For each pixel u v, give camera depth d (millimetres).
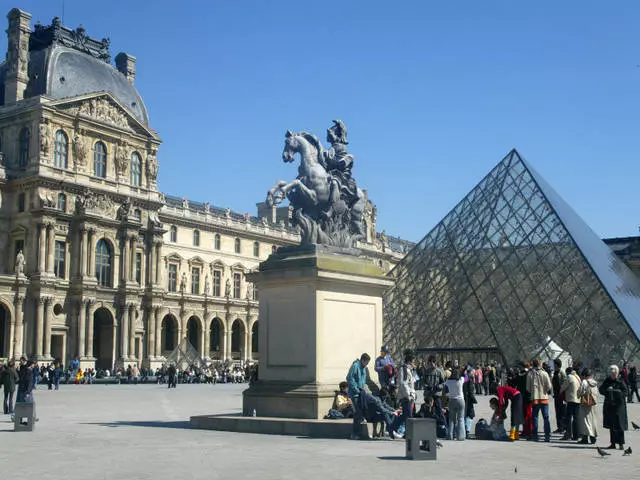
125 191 120500
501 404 28531
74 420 35156
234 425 27484
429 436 21094
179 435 26375
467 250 75562
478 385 64812
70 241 112125
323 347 26734
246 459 20281
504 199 77000
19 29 113750
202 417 28781
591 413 26953
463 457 22141
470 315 71375
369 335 28656
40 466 19266
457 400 27828
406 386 25531
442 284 75375
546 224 72250
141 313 121812
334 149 29953
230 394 65812
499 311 69812
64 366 109500
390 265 193375
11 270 109062
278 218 184250
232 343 156125
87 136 115312
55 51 116125
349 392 24906
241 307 149125
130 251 119375
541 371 28281
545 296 68125
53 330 108625
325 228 28594
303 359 26812
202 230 145750
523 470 19531
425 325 74562
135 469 18609
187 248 142125
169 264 138000
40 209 107188
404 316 76938
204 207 147875
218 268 148625
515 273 70875
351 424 25031
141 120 127000
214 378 114375
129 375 106688
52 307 107938
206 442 24109
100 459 20469
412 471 18656
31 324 106125
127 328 118125
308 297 26922
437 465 19953
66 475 17766
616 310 64188
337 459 20438
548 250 70375
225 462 19719
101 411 42281
